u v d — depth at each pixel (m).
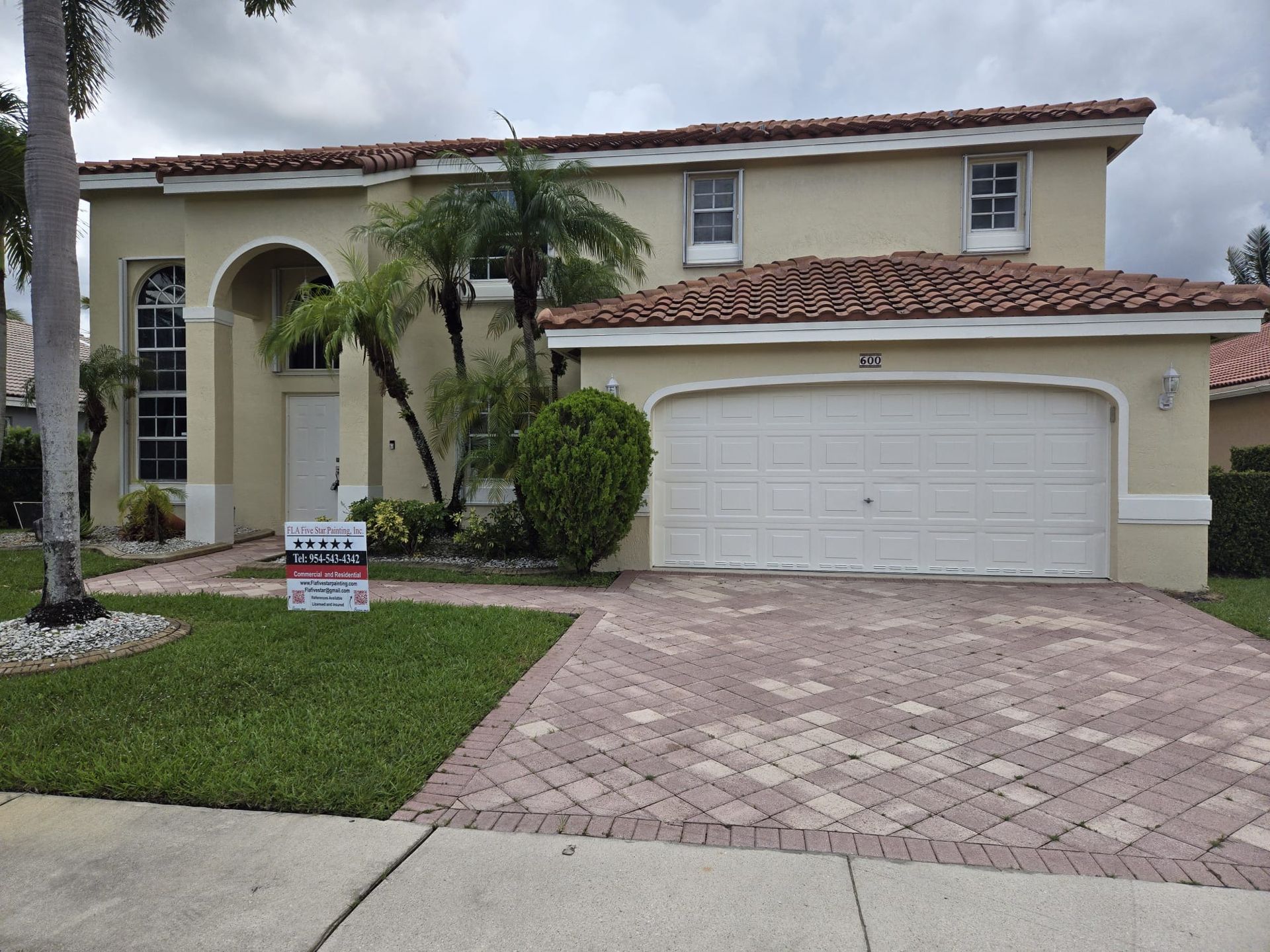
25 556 11.23
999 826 3.78
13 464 16.05
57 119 6.73
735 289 11.20
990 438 9.84
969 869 3.41
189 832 3.71
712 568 10.46
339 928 3.01
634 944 2.92
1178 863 3.47
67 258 6.82
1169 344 9.24
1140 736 4.89
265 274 14.00
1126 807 3.98
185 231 13.27
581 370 10.52
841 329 9.70
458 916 3.08
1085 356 9.43
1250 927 3.03
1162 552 9.33
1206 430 9.19
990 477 9.85
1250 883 3.32
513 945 2.92
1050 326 9.23
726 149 12.55
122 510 12.37
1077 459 9.67
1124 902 3.18
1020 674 6.10
